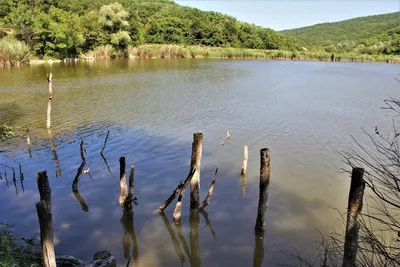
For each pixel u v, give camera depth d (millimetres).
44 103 32094
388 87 44000
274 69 66188
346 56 98312
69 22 81812
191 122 26188
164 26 104125
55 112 28734
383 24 197500
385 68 72875
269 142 22016
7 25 76375
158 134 23203
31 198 14898
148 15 126562
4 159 18922
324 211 14008
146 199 14922
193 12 128500
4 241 9922
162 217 13672
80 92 37719
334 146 21250
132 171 13734
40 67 63562
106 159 19016
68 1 121750
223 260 11328
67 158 19109
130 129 24219
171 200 13805
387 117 27969
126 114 28250
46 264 8180
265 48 121875
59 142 21578
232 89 40875
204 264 11148
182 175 17125
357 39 170250
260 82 47156
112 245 12000
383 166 7258
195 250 11781
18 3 92000
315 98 35969
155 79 48438
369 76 56281
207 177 16969
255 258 11367
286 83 46719
